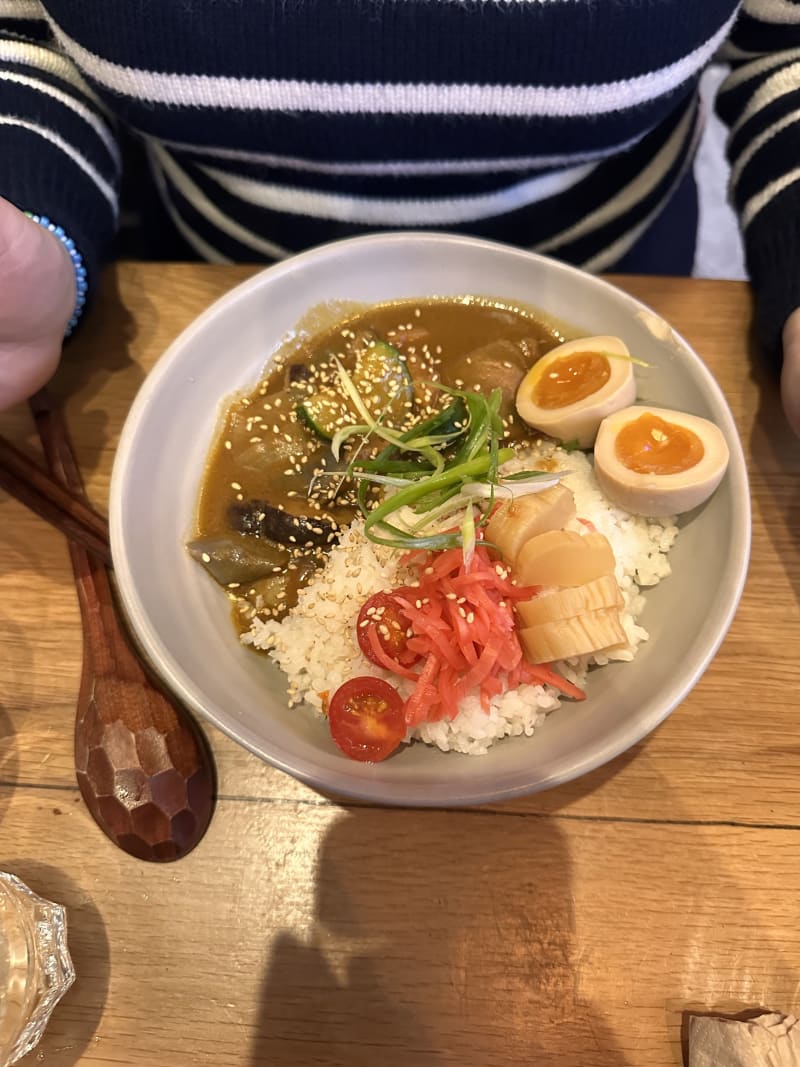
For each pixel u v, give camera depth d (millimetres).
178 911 276
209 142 344
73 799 289
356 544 322
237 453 327
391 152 340
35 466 325
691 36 312
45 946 264
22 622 315
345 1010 265
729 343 350
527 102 317
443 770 270
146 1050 261
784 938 269
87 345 356
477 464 305
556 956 269
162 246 474
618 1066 258
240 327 325
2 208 274
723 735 292
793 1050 244
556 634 274
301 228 383
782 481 327
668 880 276
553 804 286
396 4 289
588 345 319
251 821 287
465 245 324
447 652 282
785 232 327
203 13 294
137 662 303
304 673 306
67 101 345
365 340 336
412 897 277
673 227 468
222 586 319
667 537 306
